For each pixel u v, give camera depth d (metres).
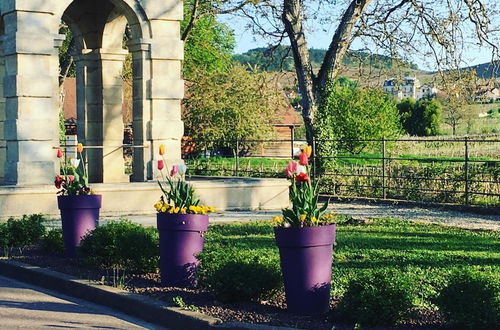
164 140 22.16
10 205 19.00
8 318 8.95
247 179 23.19
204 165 36.22
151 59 21.97
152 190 20.64
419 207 23.38
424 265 12.08
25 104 20.16
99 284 10.17
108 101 24.42
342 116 42.44
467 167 22.77
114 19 24.02
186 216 10.00
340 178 27.09
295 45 29.86
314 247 8.40
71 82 61.38
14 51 20.11
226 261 9.55
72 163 13.08
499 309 7.54
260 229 17.05
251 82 45.50
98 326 8.59
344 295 8.32
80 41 24.31
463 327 7.71
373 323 7.91
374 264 12.14
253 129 45.47
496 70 29.38
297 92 33.16
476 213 21.69
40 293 10.61
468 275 7.88
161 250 10.16
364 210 22.53
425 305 8.92
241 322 8.04
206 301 9.12
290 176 8.67
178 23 22.31
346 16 29.34
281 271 9.09
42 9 20.28
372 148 43.16
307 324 7.94
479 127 66.50
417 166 25.41
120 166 24.70
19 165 19.98
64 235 12.68
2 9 20.53
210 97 44.59
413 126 65.00
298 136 59.91
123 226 11.68
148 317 8.91
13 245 14.00
